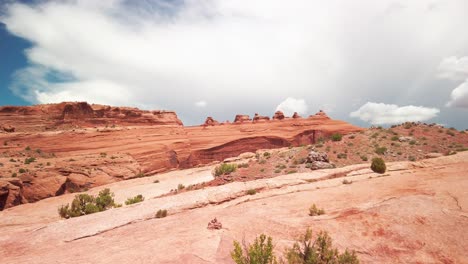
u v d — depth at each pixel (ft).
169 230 46.19
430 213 39.14
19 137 195.62
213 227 43.32
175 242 38.19
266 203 57.72
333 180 71.31
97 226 52.44
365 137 148.77
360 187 61.72
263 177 99.04
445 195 46.03
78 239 47.11
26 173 128.06
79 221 57.06
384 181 64.59
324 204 52.06
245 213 51.78
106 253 37.06
